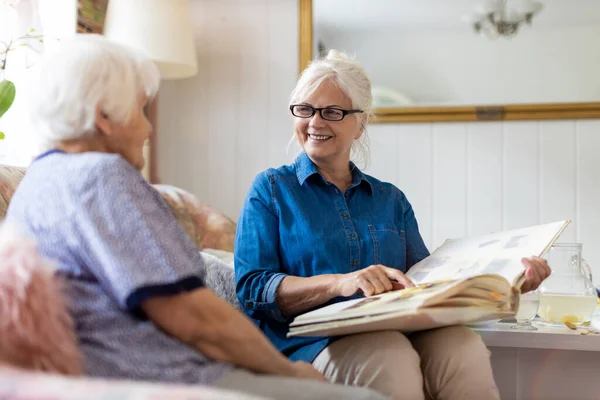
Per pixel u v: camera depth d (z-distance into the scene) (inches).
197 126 135.8
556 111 123.8
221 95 135.3
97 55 43.8
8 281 34.1
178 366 39.9
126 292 38.2
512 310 50.0
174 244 40.7
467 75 126.8
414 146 128.7
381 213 68.4
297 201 64.5
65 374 35.1
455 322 50.7
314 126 65.7
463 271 57.9
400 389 51.6
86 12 103.7
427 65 128.0
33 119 44.4
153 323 40.6
